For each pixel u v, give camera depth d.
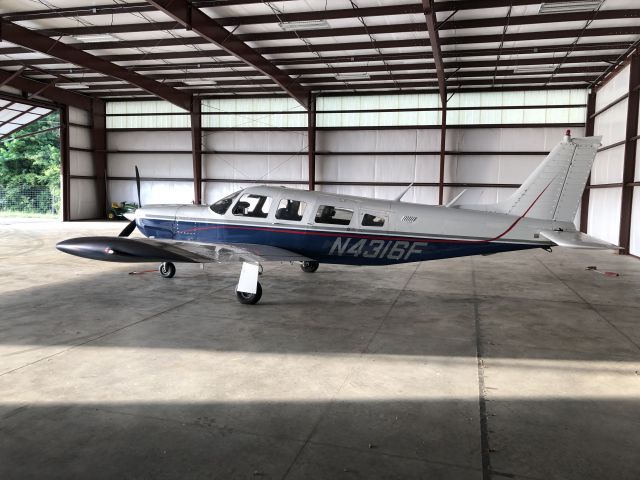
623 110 13.19
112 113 22.55
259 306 6.35
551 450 2.81
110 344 4.65
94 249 5.55
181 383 3.73
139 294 6.99
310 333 5.13
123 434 2.94
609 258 11.84
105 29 13.15
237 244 7.05
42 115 20.69
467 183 18.06
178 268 9.36
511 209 6.87
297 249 7.27
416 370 4.07
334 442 2.88
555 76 16.03
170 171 22.08
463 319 5.81
